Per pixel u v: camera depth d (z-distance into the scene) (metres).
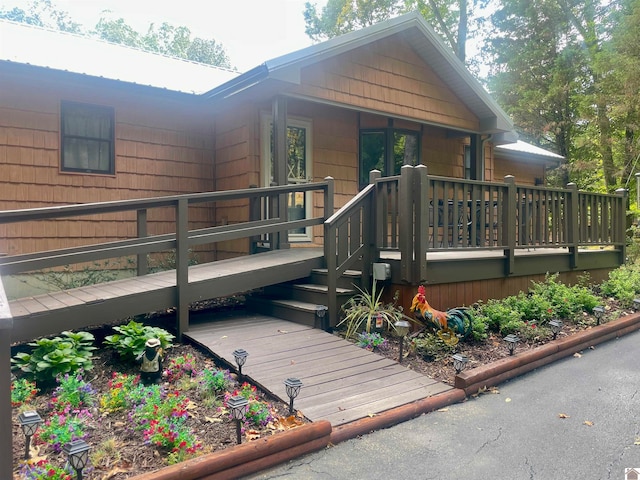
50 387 3.30
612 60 13.42
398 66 7.74
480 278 5.38
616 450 2.62
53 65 6.36
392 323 4.57
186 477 2.16
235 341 4.25
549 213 6.44
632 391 3.53
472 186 5.24
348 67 7.01
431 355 4.07
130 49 9.29
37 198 6.35
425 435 2.83
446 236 4.93
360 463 2.49
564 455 2.57
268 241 6.92
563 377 3.87
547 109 17.91
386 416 2.96
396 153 9.11
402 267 4.69
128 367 3.71
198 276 4.85
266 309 5.46
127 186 7.12
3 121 6.10
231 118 7.57
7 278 6.16
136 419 2.71
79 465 2.06
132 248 4.35
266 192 5.43
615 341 5.02
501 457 2.56
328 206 5.88
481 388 3.54
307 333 4.56
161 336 3.72
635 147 14.29
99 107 6.87
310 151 7.90
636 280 6.88
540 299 5.34
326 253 5.01
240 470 2.33
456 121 8.72
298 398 3.17
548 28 17.98
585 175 18.55
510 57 19.22
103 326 4.81
